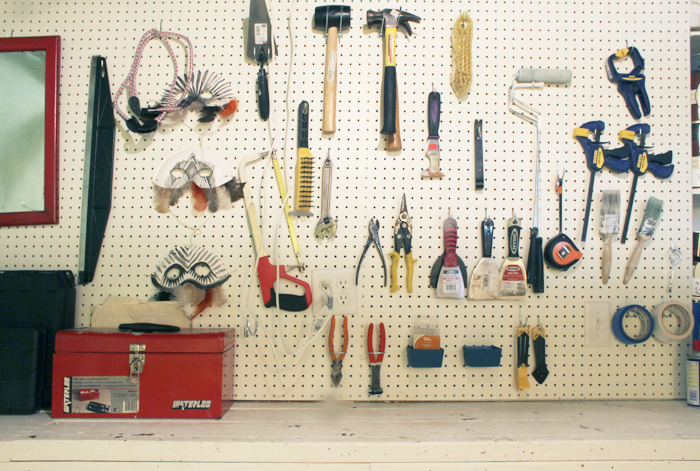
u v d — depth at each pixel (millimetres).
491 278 1028
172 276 1031
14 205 1039
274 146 1047
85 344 877
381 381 1017
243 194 1041
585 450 774
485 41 1074
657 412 942
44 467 756
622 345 1045
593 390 1036
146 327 904
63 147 1057
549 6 1082
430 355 976
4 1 1078
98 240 1034
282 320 1021
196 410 871
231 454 756
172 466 756
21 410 888
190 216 1046
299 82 1057
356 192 1046
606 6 1086
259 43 1042
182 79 1053
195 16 1066
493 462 767
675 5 1088
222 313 1024
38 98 1055
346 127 1053
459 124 1063
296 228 1040
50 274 969
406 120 1057
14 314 950
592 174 1056
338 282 1027
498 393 1026
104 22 1071
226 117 1057
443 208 1053
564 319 1045
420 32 1064
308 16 1062
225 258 1037
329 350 994
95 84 1052
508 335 1036
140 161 1052
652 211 1050
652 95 1086
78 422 854
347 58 1057
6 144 1046
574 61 1080
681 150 1080
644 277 1063
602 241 1062
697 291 1062
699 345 1009
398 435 799
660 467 778
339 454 758
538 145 1061
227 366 941
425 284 1038
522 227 1057
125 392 869
